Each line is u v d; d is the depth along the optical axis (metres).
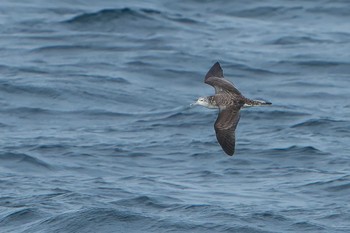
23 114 31.41
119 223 20.42
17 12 46.59
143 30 43.88
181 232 20.03
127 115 31.55
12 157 26.09
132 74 36.78
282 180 24.36
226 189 23.56
